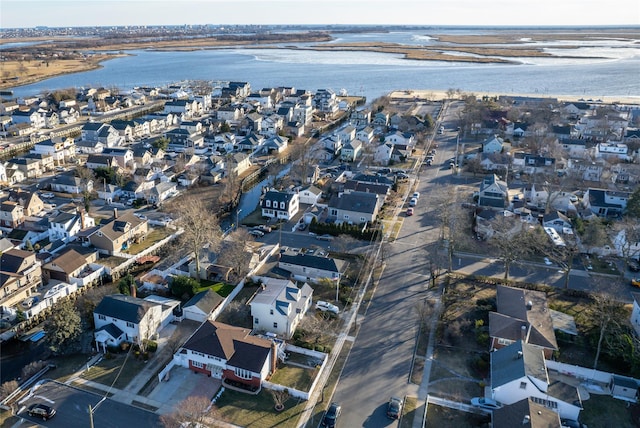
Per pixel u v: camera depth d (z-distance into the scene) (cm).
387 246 8506
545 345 5706
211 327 5788
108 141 14300
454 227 8181
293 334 6262
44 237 8700
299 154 13175
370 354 5884
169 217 9781
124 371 5550
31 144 14312
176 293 7031
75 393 5184
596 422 4878
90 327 6238
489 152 13325
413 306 6838
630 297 7138
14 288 6706
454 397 5209
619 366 5603
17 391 5184
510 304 6462
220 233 8731
